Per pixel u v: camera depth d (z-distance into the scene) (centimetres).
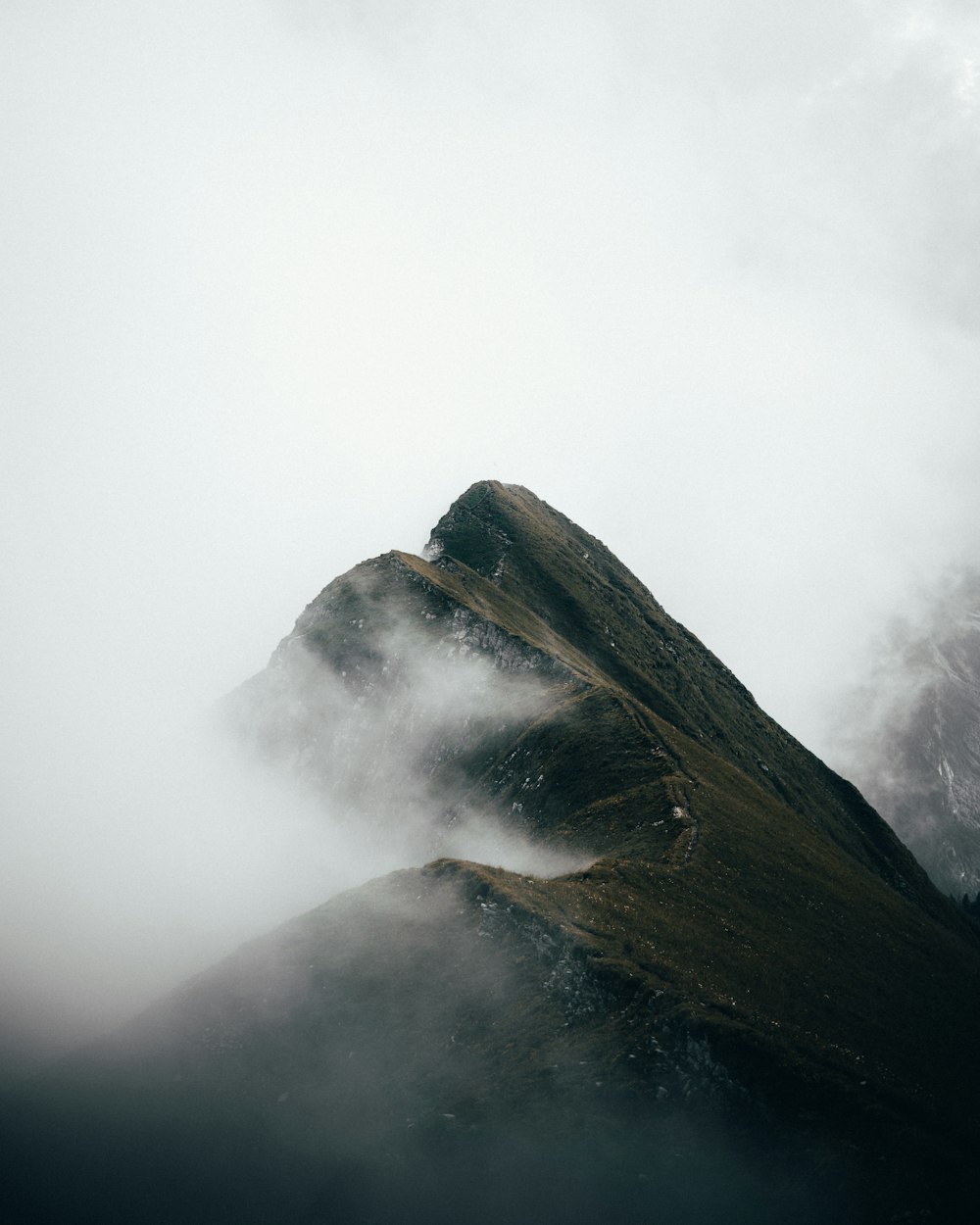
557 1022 6022
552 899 6994
